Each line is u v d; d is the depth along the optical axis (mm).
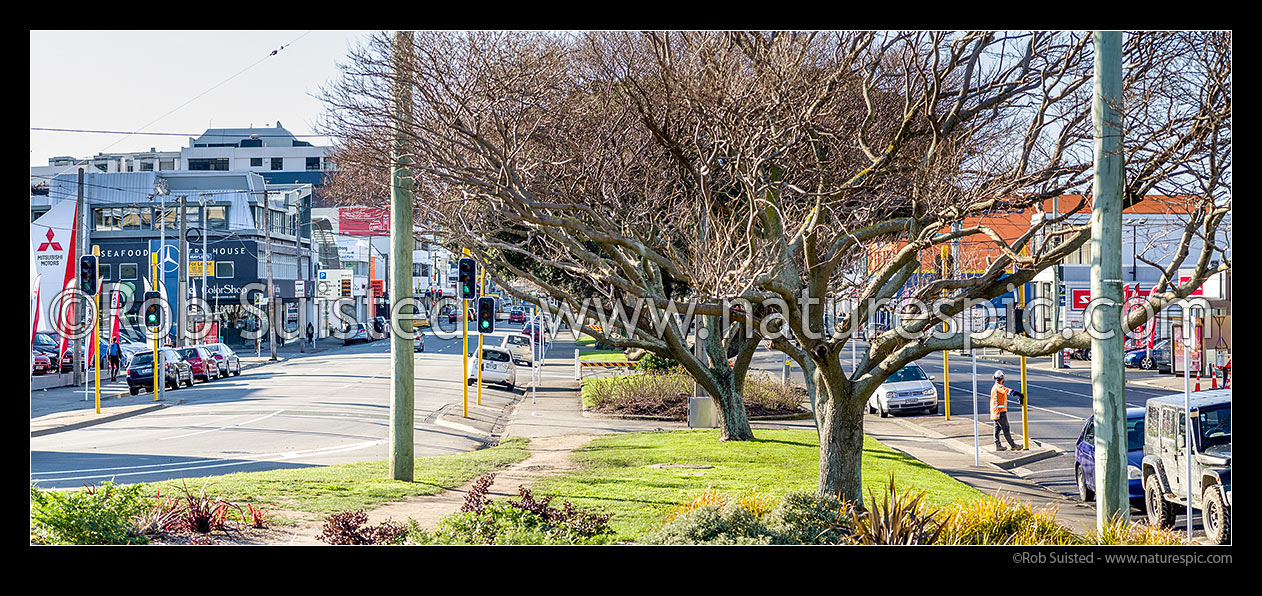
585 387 37250
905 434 27359
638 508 13891
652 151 18109
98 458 20453
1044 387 40344
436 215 20766
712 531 10625
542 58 16609
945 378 30219
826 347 13578
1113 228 10797
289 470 17703
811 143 14352
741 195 15680
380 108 16078
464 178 14195
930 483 16859
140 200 70500
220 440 23688
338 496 14742
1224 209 11352
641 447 21906
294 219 79688
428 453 22781
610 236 14000
